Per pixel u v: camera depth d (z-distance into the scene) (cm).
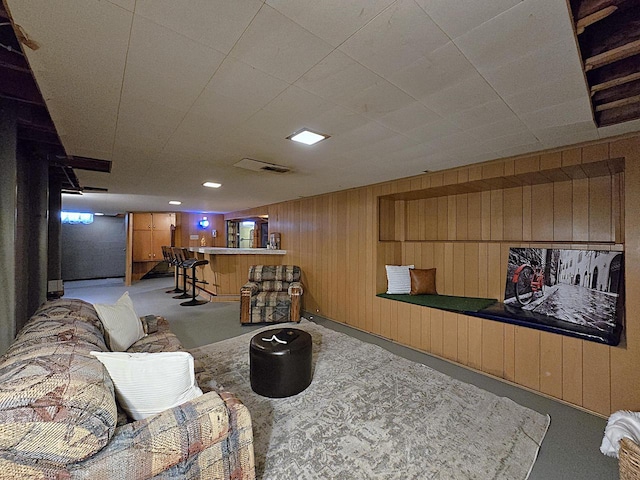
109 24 105
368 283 425
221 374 277
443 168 320
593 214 285
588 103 168
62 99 165
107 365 127
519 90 154
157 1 94
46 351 126
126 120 195
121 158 288
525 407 229
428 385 258
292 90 155
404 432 194
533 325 261
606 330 241
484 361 292
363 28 108
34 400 93
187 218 932
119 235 998
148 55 125
